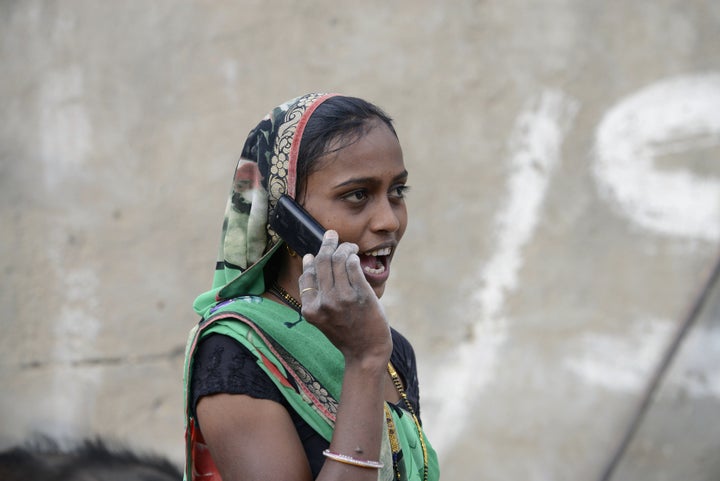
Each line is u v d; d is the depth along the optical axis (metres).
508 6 6.89
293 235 2.64
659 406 6.77
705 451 6.68
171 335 7.34
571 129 6.84
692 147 6.71
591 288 6.83
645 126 6.76
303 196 2.70
